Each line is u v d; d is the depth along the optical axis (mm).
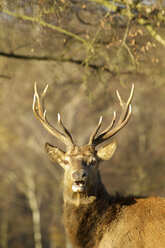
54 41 30078
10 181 66750
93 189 17078
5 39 30484
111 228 16750
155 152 55938
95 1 26828
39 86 34438
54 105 52281
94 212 17000
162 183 52438
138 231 16359
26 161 64750
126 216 16828
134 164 54219
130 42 26812
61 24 25844
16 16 26062
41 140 63344
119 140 56062
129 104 18844
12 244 66250
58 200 32281
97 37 27922
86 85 28656
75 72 31562
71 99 51219
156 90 42781
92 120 52438
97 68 29688
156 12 25984
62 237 56906
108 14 25047
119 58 27000
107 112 49281
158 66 30547
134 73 29016
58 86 33219
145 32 26906
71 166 16922
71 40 29219
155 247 15977
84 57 31406
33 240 66125
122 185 52812
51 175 63875
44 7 25109
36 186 64000
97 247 16797
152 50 27875
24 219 66500
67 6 25547
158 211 16688
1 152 66000
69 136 18094
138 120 56062
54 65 30297
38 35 25891
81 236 16906
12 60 31953
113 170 53406
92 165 17109
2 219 66000
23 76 36562
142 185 51969
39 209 63812
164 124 56344
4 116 62875
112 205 17297
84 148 17500
